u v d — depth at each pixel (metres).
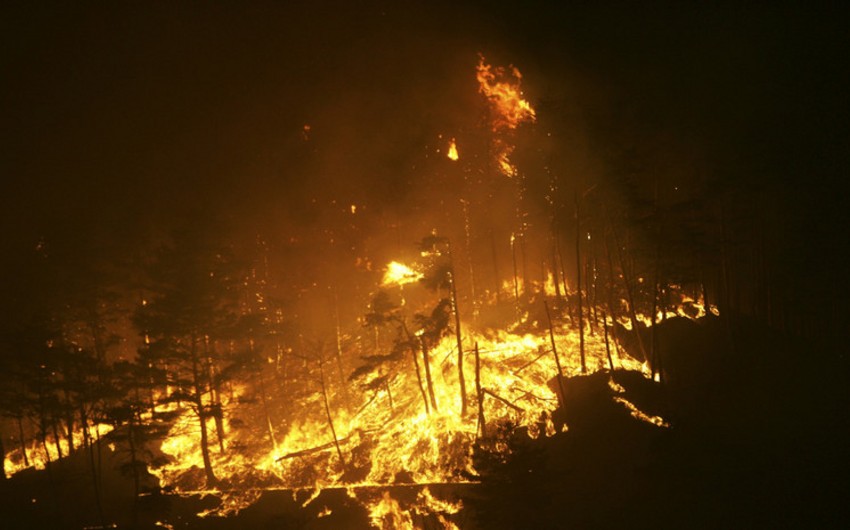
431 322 49.69
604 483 39.78
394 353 49.69
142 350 48.72
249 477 48.78
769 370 49.25
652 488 38.53
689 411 45.09
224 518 44.59
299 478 48.00
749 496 36.72
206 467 48.47
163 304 49.22
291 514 43.88
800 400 45.66
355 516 42.88
